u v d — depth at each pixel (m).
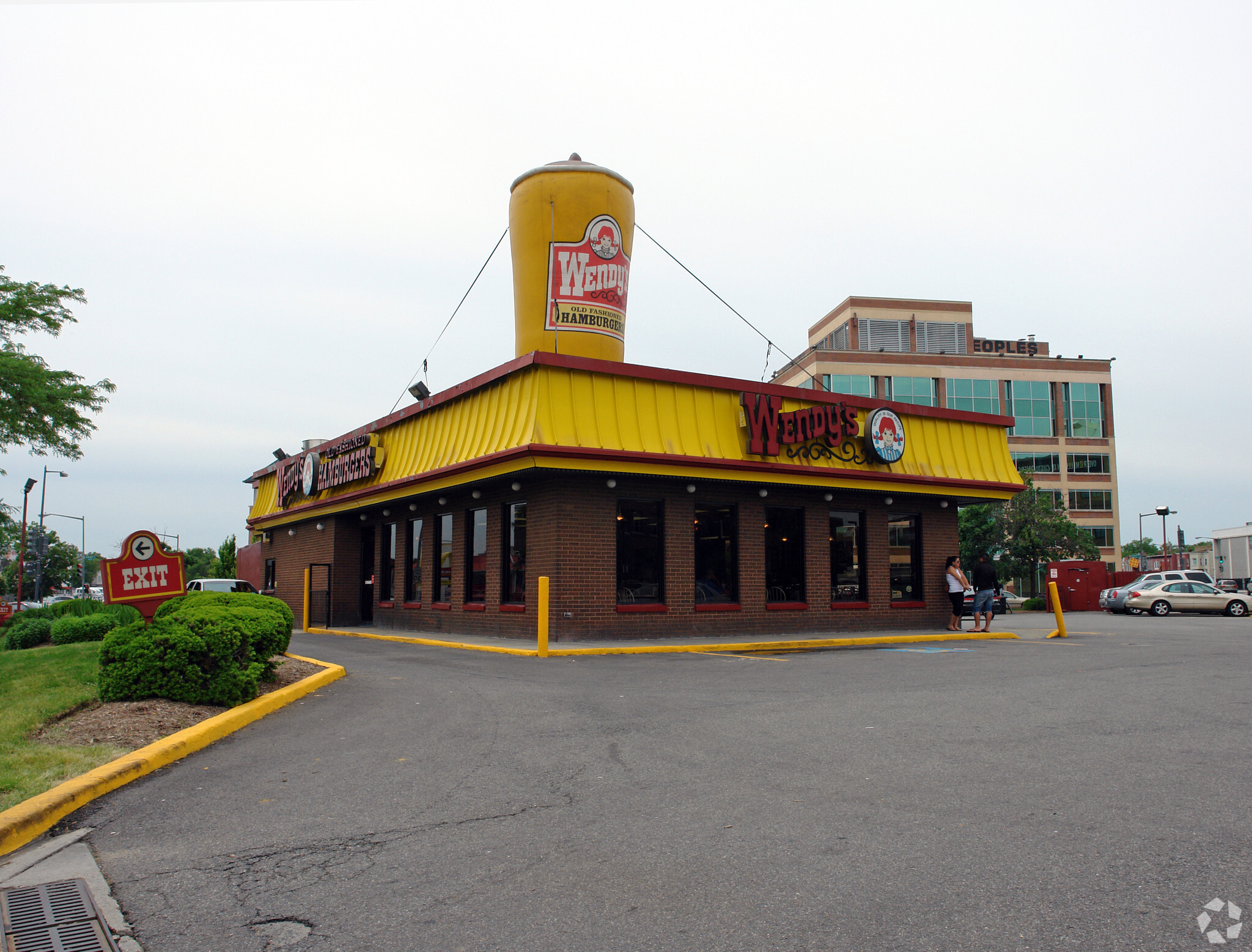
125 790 6.23
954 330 69.31
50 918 4.03
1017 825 5.09
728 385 18.44
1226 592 37.53
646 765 6.68
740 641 17.33
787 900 4.06
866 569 20.84
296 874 4.55
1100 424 70.50
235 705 8.93
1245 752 6.86
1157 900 3.99
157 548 10.81
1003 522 48.09
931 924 3.77
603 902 4.10
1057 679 11.22
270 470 31.39
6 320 26.16
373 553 25.55
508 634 18.16
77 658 11.95
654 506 18.14
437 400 19.89
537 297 19.09
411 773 6.60
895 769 6.41
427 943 3.70
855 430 19.92
